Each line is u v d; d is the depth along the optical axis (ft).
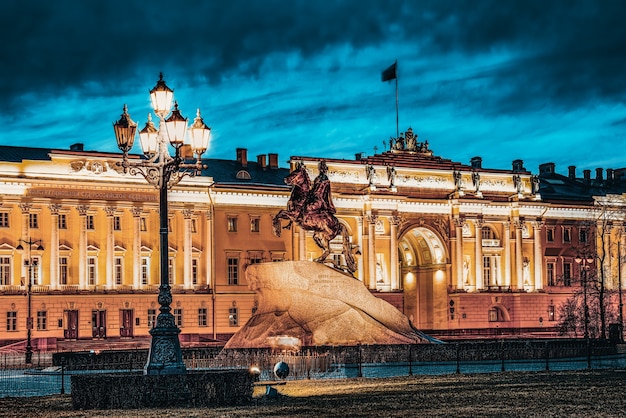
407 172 416.26
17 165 336.70
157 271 363.97
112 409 105.29
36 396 131.64
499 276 432.66
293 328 191.11
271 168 408.26
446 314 419.95
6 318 331.77
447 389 123.75
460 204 422.00
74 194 345.72
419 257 436.76
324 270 196.85
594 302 368.89
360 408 101.40
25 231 337.31
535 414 94.22
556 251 442.91
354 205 403.34
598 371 159.22
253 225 382.22
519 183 437.99
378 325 194.29
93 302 346.33
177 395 106.32
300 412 98.37
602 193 475.31
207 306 368.89
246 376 108.99
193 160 385.09
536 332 426.10
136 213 356.79
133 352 200.13
